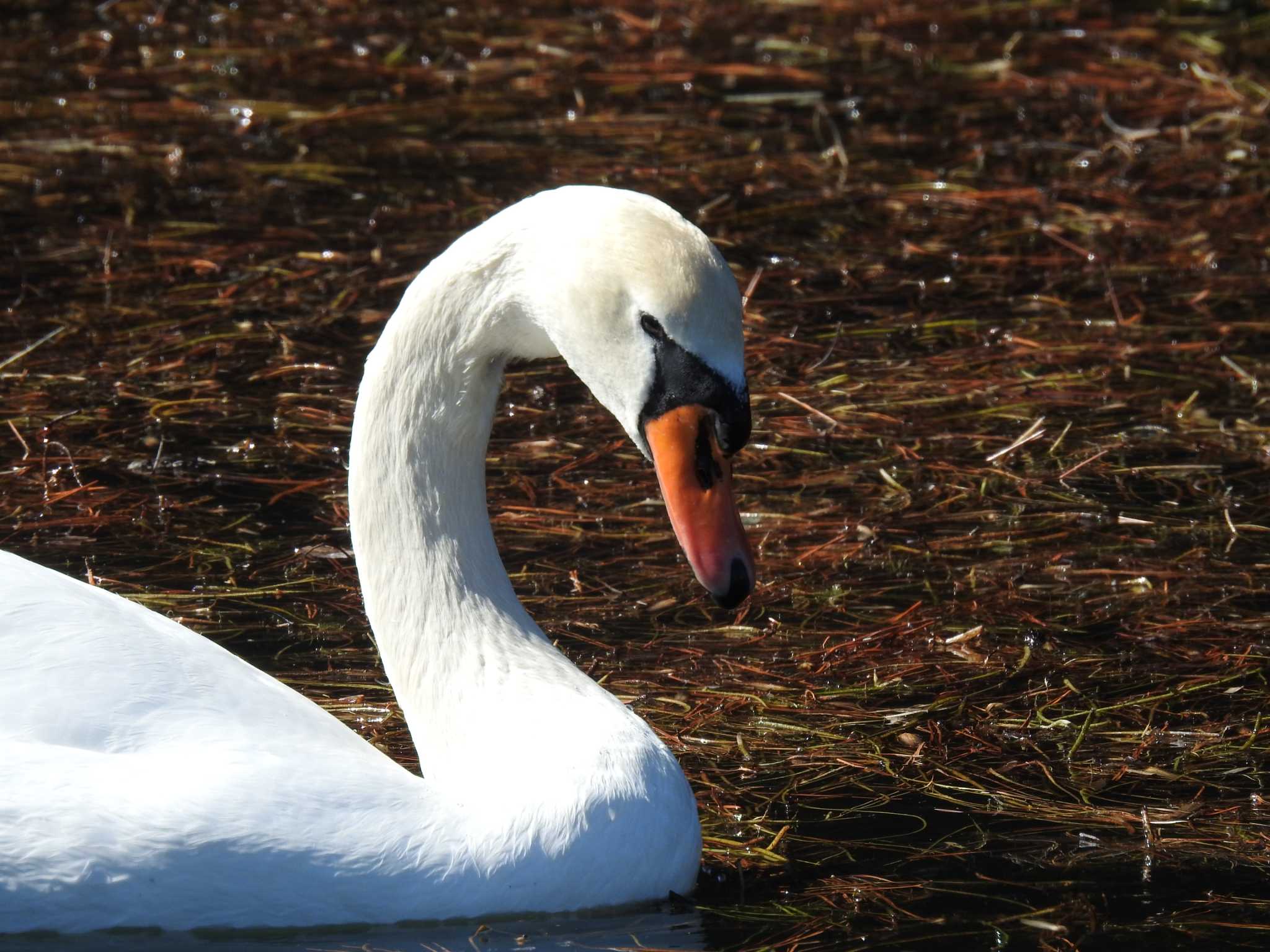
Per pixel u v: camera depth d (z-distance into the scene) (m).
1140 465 11.66
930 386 12.87
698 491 6.72
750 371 13.07
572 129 18.55
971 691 8.93
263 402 12.28
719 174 17.38
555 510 10.94
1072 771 8.18
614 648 9.33
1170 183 17.36
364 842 6.62
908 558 10.42
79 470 11.13
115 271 14.53
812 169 17.59
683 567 10.28
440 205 16.27
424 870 6.64
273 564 10.09
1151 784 8.06
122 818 6.46
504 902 6.72
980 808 7.82
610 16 22.81
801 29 22.41
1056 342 13.71
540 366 13.24
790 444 11.96
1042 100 19.80
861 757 8.27
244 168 17.11
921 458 11.74
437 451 7.21
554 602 9.84
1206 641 9.43
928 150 18.27
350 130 18.34
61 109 18.52
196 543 10.28
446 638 7.27
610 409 6.90
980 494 11.23
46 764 6.55
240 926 6.54
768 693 8.87
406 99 19.38
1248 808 7.83
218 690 7.02
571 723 7.07
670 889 6.96
